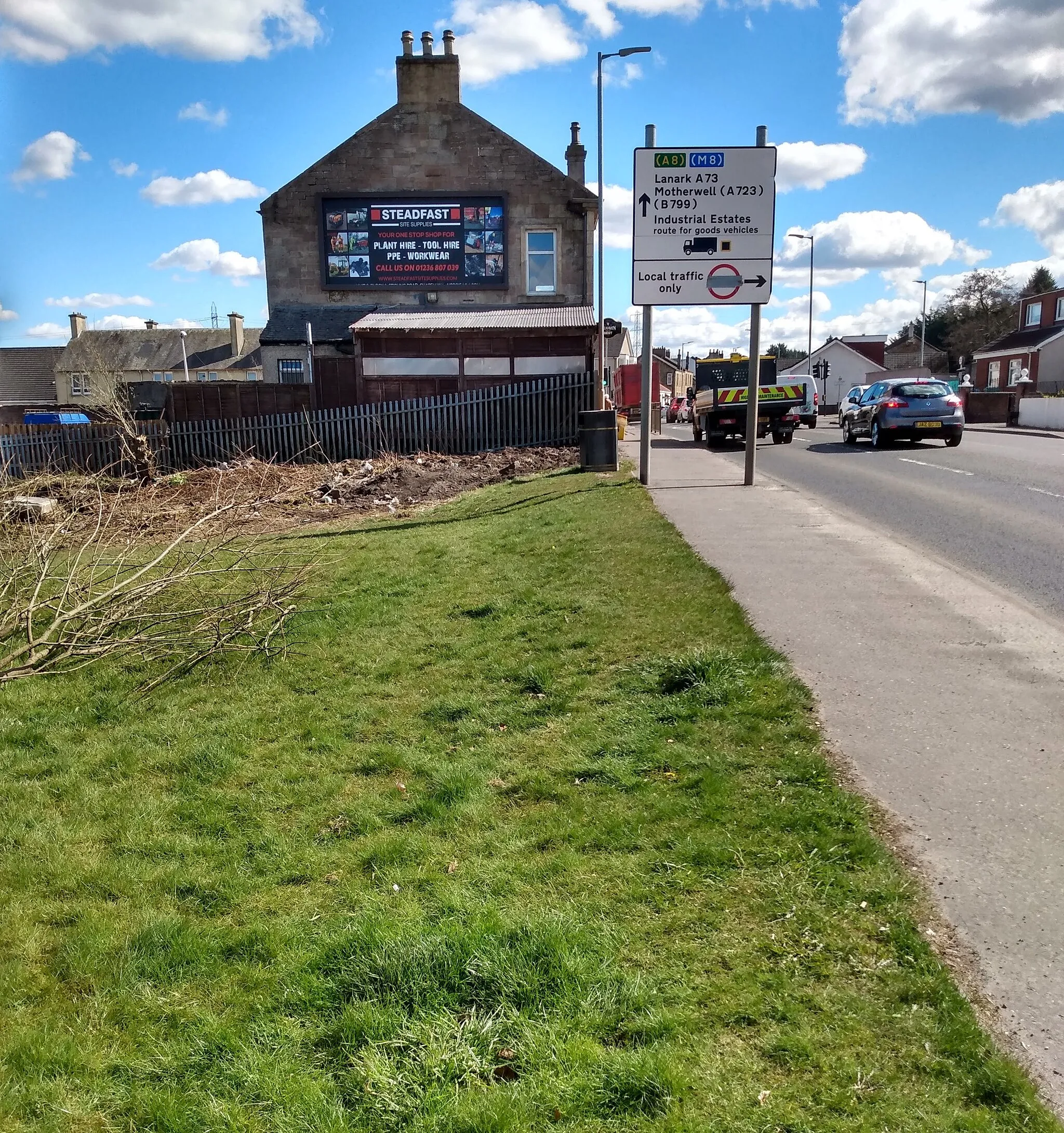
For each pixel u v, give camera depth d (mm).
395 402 19844
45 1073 2375
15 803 4254
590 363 22375
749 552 7727
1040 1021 2281
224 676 5887
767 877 2969
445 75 26094
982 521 9742
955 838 3123
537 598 6723
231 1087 2279
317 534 11164
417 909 2977
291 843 3654
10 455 18531
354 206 26484
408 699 5156
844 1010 2346
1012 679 4570
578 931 2707
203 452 19781
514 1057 2279
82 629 6059
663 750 4000
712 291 11828
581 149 26859
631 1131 2027
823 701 4363
